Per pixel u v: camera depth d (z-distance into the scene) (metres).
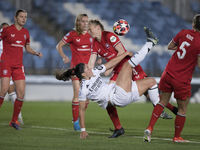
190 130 21.03
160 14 78.31
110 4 79.38
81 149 13.54
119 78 16.09
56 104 43.69
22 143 15.01
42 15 76.44
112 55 18.38
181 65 15.76
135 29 71.81
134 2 81.69
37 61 55.66
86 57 22.41
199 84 50.94
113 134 17.56
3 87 21.09
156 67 57.88
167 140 16.52
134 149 13.61
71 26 70.00
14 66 21.33
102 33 18.16
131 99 16.22
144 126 23.44
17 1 76.00
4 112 33.00
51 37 66.75
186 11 82.31
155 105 17.22
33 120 26.67
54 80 51.03
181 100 16.02
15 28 21.31
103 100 16.31
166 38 70.69
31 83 50.59
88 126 23.19
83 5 77.12
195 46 15.33
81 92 16.38
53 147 13.98
